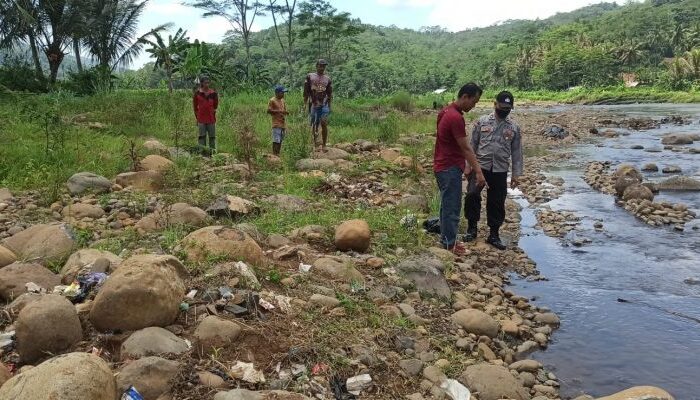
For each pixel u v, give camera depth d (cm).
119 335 333
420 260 548
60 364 254
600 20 13512
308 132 1192
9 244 504
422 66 12650
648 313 507
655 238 739
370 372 346
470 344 427
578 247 711
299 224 629
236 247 453
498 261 646
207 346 328
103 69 2516
